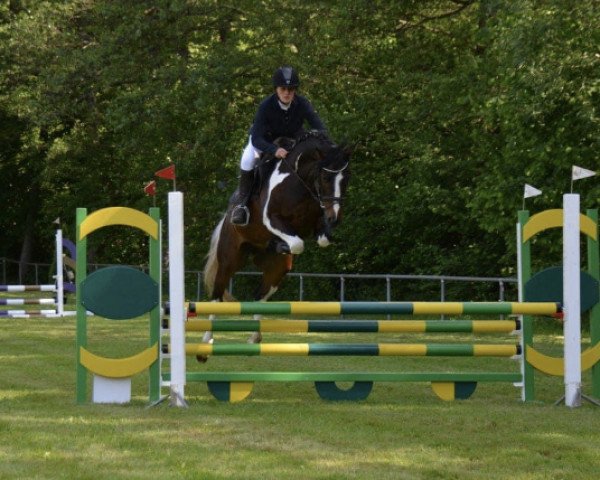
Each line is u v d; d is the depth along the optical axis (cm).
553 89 1606
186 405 830
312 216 905
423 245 2436
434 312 873
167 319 882
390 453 632
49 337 1558
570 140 1703
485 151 2056
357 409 818
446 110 2225
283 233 898
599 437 693
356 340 1587
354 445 658
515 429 722
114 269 837
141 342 1477
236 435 691
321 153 873
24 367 1124
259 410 809
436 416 779
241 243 996
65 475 566
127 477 561
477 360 1290
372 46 2448
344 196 867
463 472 577
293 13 2477
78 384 845
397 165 2439
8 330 1695
